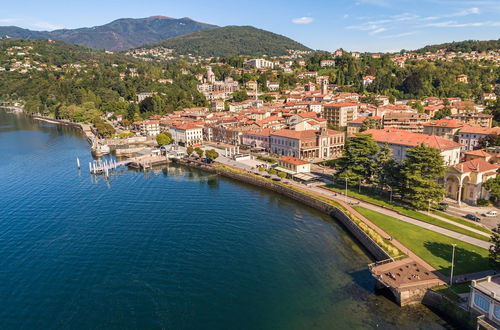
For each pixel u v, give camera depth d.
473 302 55.53
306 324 57.62
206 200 119.81
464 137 163.50
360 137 122.94
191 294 65.75
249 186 138.50
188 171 167.12
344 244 86.19
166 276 71.69
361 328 56.62
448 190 110.81
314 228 96.12
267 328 56.88
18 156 197.38
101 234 92.00
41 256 80.75
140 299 64.38
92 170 162.25
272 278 71.00
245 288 67.62
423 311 60.62
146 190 132.62
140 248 83.75
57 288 68.19
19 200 121.50
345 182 127.00
